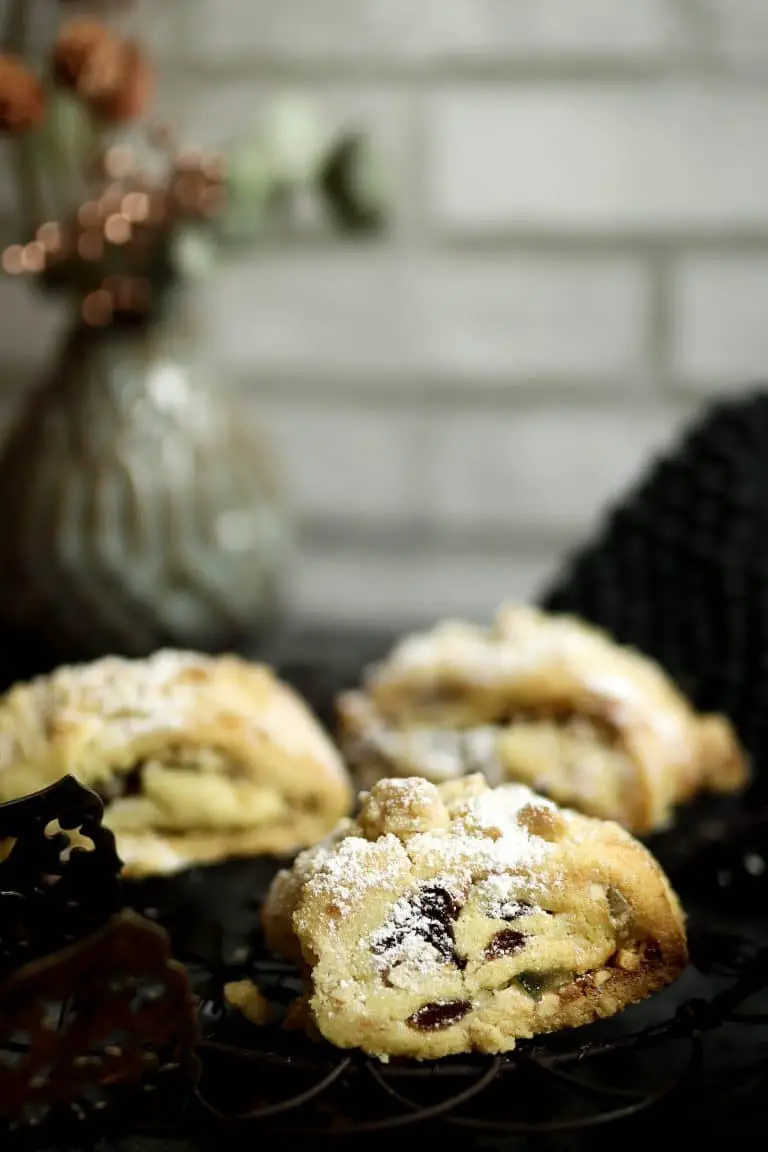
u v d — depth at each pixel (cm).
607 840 65
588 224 101
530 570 106
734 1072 64
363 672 91
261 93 100
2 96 81
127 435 86
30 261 85
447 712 79
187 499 87
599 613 84
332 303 103
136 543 86
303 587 106
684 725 78
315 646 98
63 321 102
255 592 89
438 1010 63
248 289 103
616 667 79
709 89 99
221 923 69
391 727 79
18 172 88
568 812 67
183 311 89
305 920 63
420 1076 63
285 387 104
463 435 104
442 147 101
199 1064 60
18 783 72
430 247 102
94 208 84
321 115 100
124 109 83
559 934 64
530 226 101
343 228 93
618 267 102
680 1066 64
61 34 85
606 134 100
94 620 87
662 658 82
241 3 99
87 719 73
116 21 99
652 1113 63
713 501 83
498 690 77
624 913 64
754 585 81
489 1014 63
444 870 64
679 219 101
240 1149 62
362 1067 62
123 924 59
